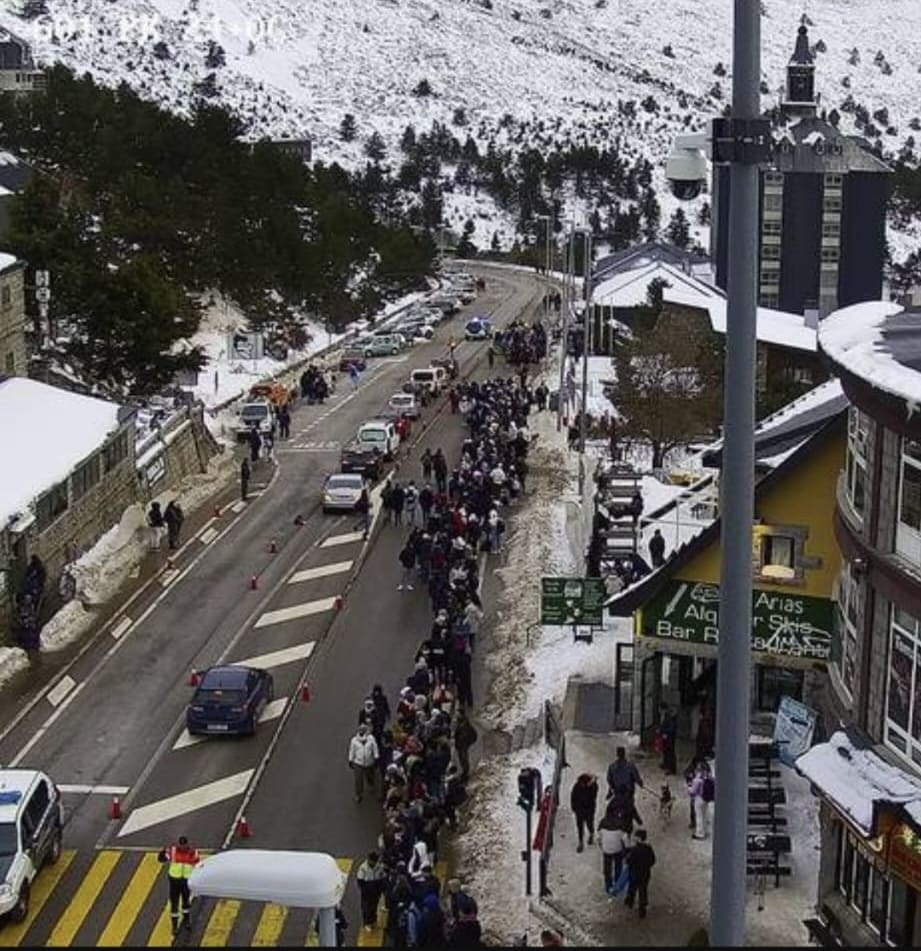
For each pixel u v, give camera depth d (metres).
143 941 23.94
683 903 24.05
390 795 26.67
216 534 49.06
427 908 21.83
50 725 33.16
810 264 115.38
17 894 24.36
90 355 64.38
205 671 34.56
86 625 39.81
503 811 28.03
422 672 31.81
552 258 150.38
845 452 27.34
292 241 100.69
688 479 54.34
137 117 108.00
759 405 65.19
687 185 12.62
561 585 35.50
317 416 71.06
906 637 23.12
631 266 110.12
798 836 26.14
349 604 41.62
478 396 69.19
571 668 35.09
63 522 42.91
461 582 38.69
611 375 83.38
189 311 71.94
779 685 30.28
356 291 111.81
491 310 117.81
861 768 22.75
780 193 114.50
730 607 12.11
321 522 50.56
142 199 90.06
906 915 21.47
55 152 100.19
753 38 11.55
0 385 50.41
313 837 27.69
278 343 89.75
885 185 114.69
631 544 42.59
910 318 28.17
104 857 27.02
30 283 64.38
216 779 30.34
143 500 50.72
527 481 55.56
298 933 23.88
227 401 71.81
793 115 116.38
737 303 11.82
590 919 23.61
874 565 23.66
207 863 21.12
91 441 45.66
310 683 35.75
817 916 23.66
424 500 48.88
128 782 30.22
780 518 28.44
